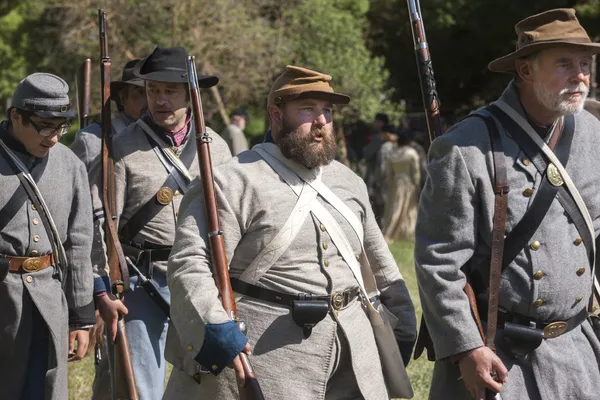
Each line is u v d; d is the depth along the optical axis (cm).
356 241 964
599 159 937
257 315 927
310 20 4888
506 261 906
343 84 4916
